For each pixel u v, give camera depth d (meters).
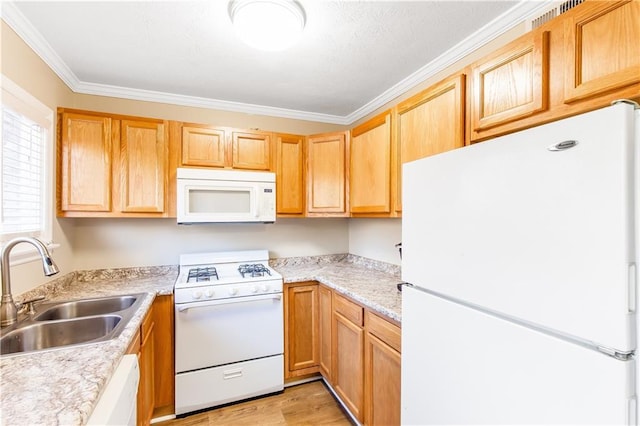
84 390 0.77
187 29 1.53
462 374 0.92
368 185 2.08
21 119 1.48
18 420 0.65
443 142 1.44
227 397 2.03
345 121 2.98
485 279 0.84
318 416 1.96
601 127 0.60
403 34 1.59
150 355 1.73
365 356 1.70
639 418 0.57
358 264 2.84
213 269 2.39
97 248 2.21
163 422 1.88
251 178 2.26
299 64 1.90
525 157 0.74
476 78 1.27
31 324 1.26
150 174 2.05
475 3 1.36
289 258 2.81
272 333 2.16
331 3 1.34
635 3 0.78
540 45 1.01
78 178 1.88
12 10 1.33
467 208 0.90
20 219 1.51
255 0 1.24
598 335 0.60
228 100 2.52
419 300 1.11
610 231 0.58
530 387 0.72
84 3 1.32
